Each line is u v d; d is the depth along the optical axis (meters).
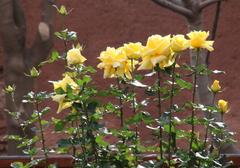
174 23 11.38
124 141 3.03
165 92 2.94
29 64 6.46
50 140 8.66
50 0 6.61
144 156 3.16
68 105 2.86
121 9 11.44
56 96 2.81
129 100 3.09
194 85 2.96
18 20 6.52
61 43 10.46
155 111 8.26
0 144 10.01
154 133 3.02
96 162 2.94
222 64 11.34
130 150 3.02
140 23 11.42
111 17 11.40
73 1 11.32
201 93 5.69
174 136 2.94
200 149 3.00
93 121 2.85
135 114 3.05
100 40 11.34
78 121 3.06
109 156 2.97
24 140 3.58
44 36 6.48
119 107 3.05
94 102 2.84
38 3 11.15
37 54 6.48
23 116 6.15
